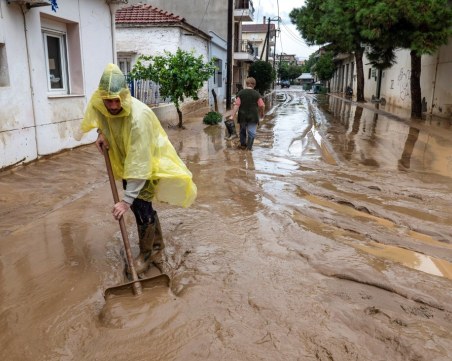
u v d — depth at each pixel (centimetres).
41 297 334
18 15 717
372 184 702
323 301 337
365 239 478
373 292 356
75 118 908
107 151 357
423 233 504
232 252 425
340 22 1933
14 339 283
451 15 1478
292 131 1330
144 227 379
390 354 276
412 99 1809
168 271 385
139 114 332
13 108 707
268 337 289
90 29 960
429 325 310
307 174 764
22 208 543
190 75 1294
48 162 791
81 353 271
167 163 362
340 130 1388
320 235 478
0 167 680
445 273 402
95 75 992
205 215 531
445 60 1836
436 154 986
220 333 292
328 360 268
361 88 3008
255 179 722
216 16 2906
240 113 991
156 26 1705
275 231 483
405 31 1565
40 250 419
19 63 722
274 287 357
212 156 927
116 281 364
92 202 573
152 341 283
